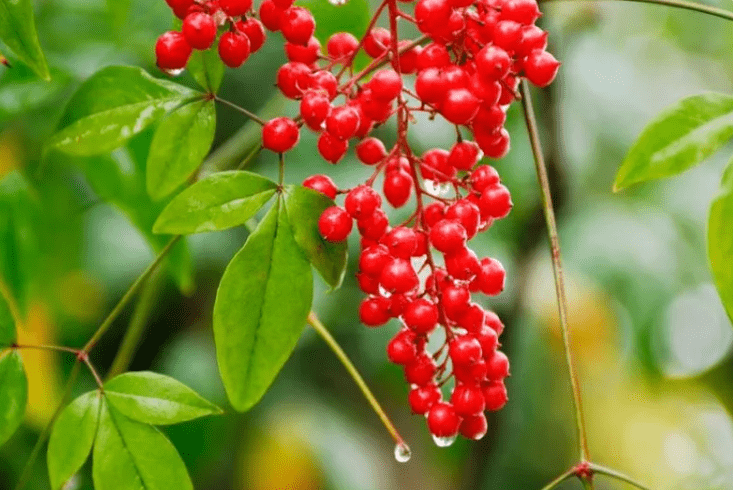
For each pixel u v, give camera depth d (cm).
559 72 91
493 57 70
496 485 127
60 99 85
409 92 72
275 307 70
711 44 114
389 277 71
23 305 85
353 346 103
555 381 124
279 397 103
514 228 95
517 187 93
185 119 74
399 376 99
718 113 72
